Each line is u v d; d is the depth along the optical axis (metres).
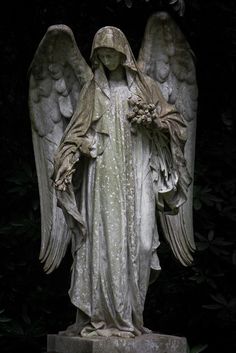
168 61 7.06
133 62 6.65
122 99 6.61
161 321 8.64
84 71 6.89
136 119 6.52
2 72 8.77
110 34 6.55
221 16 8.49
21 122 8.78
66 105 7.03
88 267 6.46
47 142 7.09
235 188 8.48
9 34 8.71
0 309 8.34
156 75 7.05
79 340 6.22
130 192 6.48
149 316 8.68
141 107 6.50
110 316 6.35
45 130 7.09
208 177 8.51
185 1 8.34
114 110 6.58
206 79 8.64
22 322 8.33
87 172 6.59
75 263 6.52
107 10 8.61
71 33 6.79
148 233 6.52
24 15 8.70
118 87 6.67
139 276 6.48
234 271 8.43
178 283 8.54
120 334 6.27
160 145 6.68
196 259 8.35
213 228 8.41
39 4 8.68
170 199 6.66
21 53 8.77
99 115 6.58
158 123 6.52
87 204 6.55
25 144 8.74
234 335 8.46
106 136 6.53
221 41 8.54
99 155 6.53
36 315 8.52
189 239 7.16
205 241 8.22
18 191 8.27
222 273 8.30
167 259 8.58
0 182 8.55
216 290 8.41
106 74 6.72
